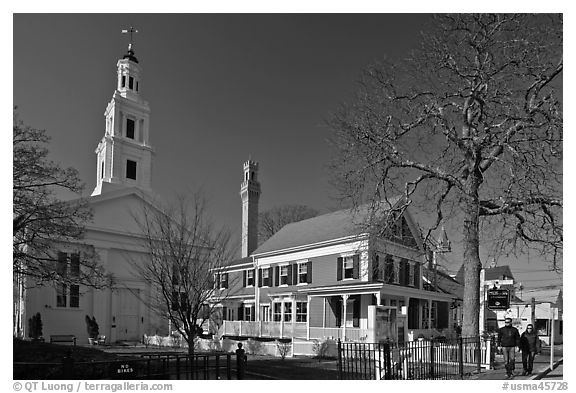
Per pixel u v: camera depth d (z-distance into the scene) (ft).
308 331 102.47
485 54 74.18
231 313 140.15
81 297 119.65
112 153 144.77
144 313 128.67
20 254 61.67
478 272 71.10
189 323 68.18
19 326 108.99
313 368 62.08
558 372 57.16
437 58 76.18
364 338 89.81
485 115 74.54
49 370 38.11
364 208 112.06
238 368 44.83
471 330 69.36
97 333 117.19
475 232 70.85
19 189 58.80
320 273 112.88
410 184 78.28
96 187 143.23
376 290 94.07
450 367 55.36
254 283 133.90
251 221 168.25
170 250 84.74
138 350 99.45
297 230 132.77
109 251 124.57
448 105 77.71
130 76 154.71
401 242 108.99
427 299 113.70
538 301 151.74
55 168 60.03
